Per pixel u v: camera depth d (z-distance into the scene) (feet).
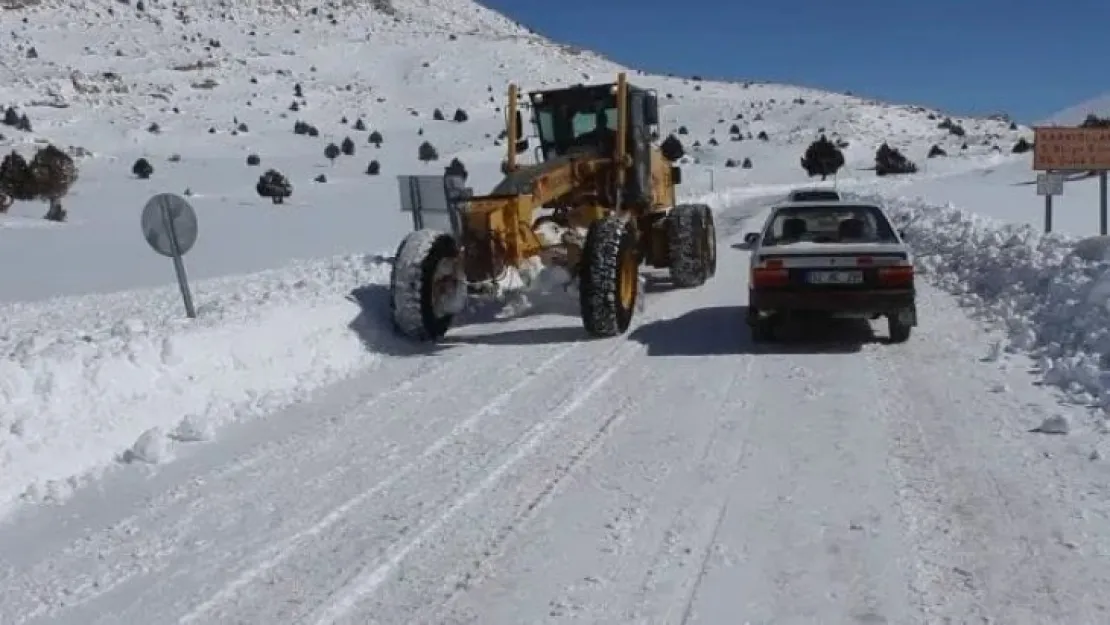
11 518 21.53
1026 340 32.96
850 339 35.81
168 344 29.58
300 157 280.10
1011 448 22.80
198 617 16.65
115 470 24.30
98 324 46.68
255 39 497.46
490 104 410.31
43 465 23.62
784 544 18.30
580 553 18.34
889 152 254.68
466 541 19.10
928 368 30.86
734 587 16.76
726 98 466.70
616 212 41.60
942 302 43.19
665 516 19.83
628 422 26.32
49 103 351.05
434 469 23.26
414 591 17.17
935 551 17.72
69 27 479.00
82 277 80.59
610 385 30.32
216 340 31.19
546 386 30.53
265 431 27.02
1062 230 75.31
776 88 516.73
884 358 32.53
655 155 49.67
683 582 17.03
